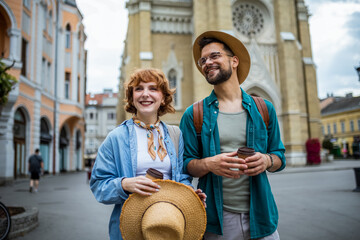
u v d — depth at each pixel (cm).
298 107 2530
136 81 196
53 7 2381
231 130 208
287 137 2503
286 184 1167
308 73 2966
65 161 2866
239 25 2694
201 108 219
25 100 1725
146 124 202
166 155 197
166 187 165
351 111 5056
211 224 203
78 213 716
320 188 998
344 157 4966
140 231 160
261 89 2581
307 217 584
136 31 2683
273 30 2728
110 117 6494
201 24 2541
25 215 525
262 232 193
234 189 204
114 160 189
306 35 3059
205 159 193
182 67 2734
